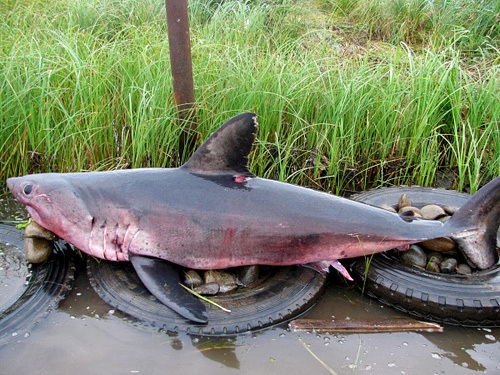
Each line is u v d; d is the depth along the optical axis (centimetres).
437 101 306
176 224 190
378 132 293
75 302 188
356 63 354
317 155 278
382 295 196
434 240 210
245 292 191
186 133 272
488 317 185
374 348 175
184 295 183
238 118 184
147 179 197
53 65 306
